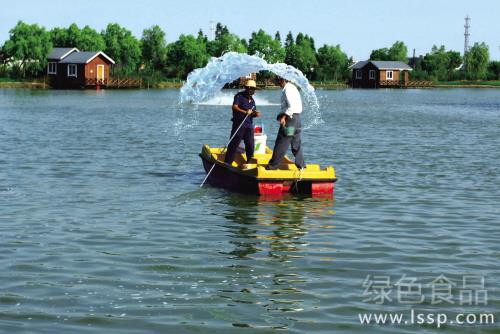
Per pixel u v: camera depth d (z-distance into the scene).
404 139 27.84
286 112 14.41
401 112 50.19
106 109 49.50
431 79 139.62
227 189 15.52
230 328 7.45
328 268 9.51
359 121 39.72
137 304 8.07
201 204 13.84
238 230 11.66
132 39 114.50
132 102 61.47
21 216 12.55
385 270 9.43
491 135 29.98
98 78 98.94
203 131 31.70
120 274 9.14
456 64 149.62
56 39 111.94
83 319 7.62
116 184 16.06
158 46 119.50
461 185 16.30
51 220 12.25
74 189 15.33
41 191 15.02
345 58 140.00
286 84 14.53
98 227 11.77
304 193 14.99
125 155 21.52
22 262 9.62
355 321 7.66
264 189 14.54
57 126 32.94
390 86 127.75
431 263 9.76
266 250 10.41
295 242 10.90
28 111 45.50
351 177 17.42
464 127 34.91
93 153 21.92
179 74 118.69
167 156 21.44
